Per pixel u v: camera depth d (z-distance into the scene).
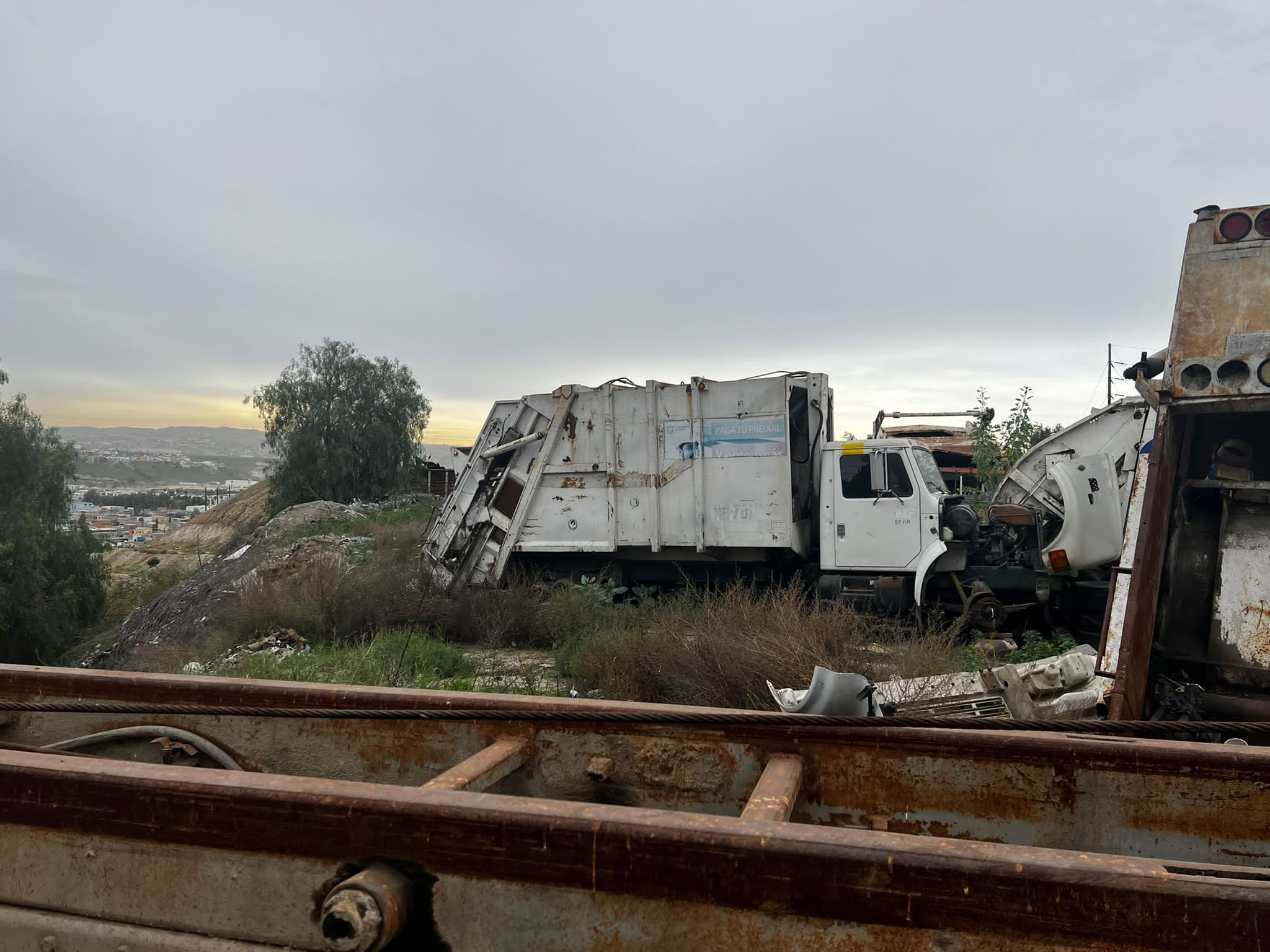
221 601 15.93
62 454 30.88
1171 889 1.35
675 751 2.58
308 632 11.40
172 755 3.00
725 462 11.29
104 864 1.88
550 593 11.45
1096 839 2.22
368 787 1.79
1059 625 10.05
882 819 2.37
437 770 2.79
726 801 2.53
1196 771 2.16
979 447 13.57
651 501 11.62
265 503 44.41
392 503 33.78
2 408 30.48
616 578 12.04
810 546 11.37
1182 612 4.52
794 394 11.28
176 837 1.83
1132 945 1.36
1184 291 4.27
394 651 9.00
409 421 44.47
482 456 12.58
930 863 1.46
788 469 10.99
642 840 1.59
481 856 1.67
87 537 30.72
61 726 3.18
